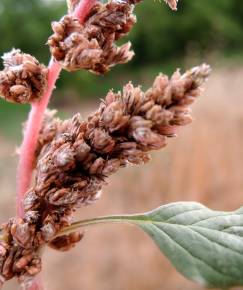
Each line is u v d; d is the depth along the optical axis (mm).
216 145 723
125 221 103
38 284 101
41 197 99
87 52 96
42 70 103
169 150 752
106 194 799
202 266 91
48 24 1810
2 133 1372
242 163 695
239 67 1262
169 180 723
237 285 88
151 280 584
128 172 807
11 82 102
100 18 100
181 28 1957
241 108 825
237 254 93
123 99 93
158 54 2029
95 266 631
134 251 627
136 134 91
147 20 1967
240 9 1903
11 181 994
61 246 110
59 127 108
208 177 686
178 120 91
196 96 90
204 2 1898
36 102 105
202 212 101
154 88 91
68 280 626
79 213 775
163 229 100
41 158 101
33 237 98
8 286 594
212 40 1838
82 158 96
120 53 101
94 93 1841
